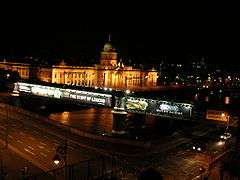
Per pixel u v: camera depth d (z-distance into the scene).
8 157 69.50
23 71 190.38
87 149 79.44
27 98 121.69
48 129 93.62
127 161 73.19
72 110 133.12
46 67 187.62
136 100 88.56
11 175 60.09
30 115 106.31
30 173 61.22
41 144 79.81
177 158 79.19
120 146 84.50
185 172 69.25
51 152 74.56
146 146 84.81
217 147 92.06
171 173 68.06
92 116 124.31
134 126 110.69
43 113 115.62
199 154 83.75
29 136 85.25
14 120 98.88
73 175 60.31
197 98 154.88
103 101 94.31
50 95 102.69
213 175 67.31
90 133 90.50
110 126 107.62
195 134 107.19
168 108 82.19
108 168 66.81
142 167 69.81
